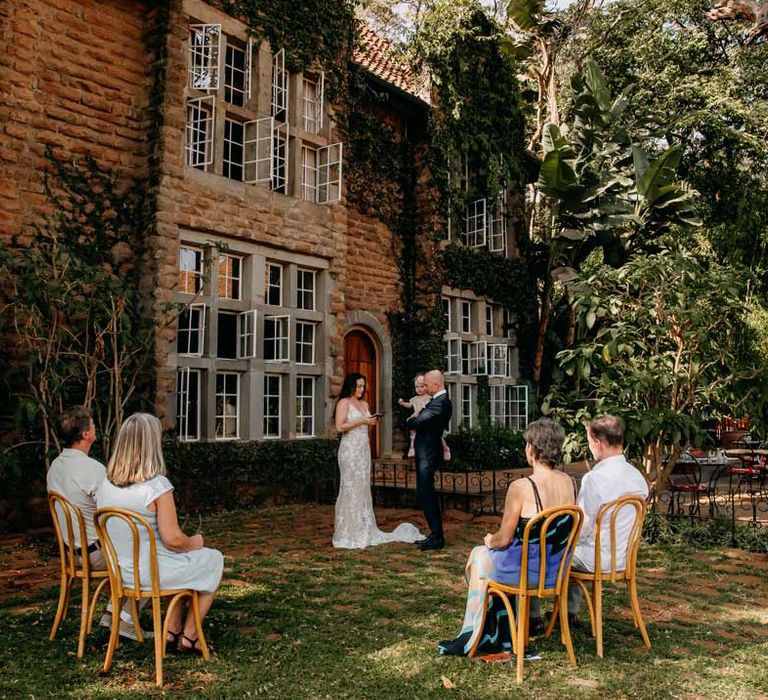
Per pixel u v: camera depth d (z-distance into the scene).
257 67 9.58
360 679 3.37
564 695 3.23
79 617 4.34
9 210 7.37
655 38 18.66
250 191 9.32
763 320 10.11
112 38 8.35
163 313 7.80
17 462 6.53
